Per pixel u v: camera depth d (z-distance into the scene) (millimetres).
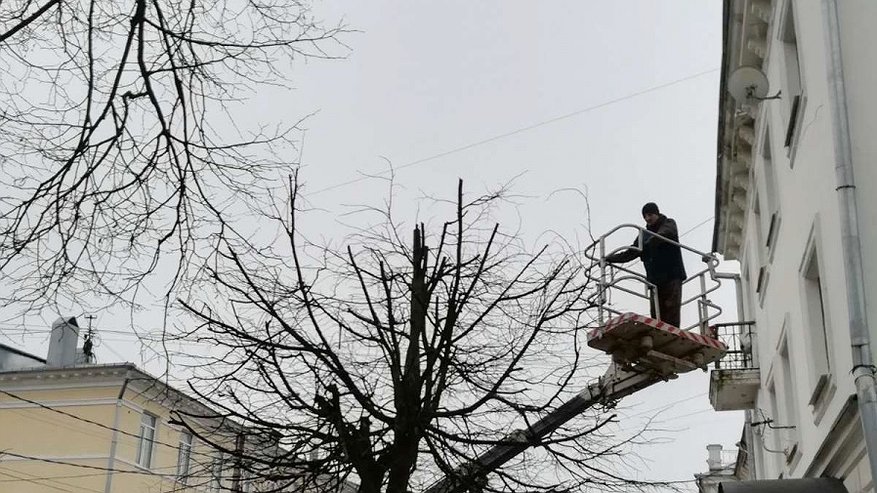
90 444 32844
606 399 10492
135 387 32969
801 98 13844
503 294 9938
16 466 33406
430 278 9797
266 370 9406
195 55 7352
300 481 9336
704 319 14133
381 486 9133
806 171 13922
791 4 14891
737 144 20172
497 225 9883
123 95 7141
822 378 12891
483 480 9438
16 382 34094
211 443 9352
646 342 13500
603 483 9617
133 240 7344
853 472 12133
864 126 11625
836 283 12289
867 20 11875
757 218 20688
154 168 7324
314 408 9195
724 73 18953
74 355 35188
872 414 10352
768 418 20109
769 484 13031
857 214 11320
